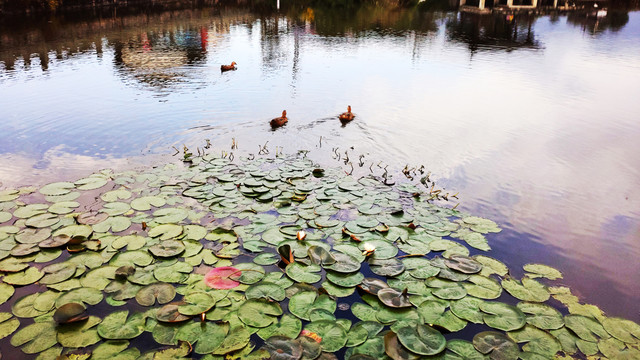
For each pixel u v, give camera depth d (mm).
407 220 5516
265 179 6574
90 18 26062
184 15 30734
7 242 4750
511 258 4820
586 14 37031
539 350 3465
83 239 4742
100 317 3711
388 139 8586
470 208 5949
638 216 5816
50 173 6676
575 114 10438
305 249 4773
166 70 14664
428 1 46562
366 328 3668
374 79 14023
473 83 13680
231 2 40562
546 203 6145
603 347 3525
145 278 4211
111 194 5949
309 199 6004
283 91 12156
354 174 6918
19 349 3352
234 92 11898
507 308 3924
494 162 7570
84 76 13430
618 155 7926
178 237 4938
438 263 4598
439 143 8414
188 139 8320
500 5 41000
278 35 24016
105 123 9117
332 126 9281
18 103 10445
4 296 3922
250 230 5160
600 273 4598
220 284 4160
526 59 17906
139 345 3432
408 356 3355
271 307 3865
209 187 6262
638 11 40344
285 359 3271
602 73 15008
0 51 16594
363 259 4617
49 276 4203
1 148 7672
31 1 26516
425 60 17641
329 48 20188
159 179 6496
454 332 3660
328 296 4051
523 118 10117
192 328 3600
